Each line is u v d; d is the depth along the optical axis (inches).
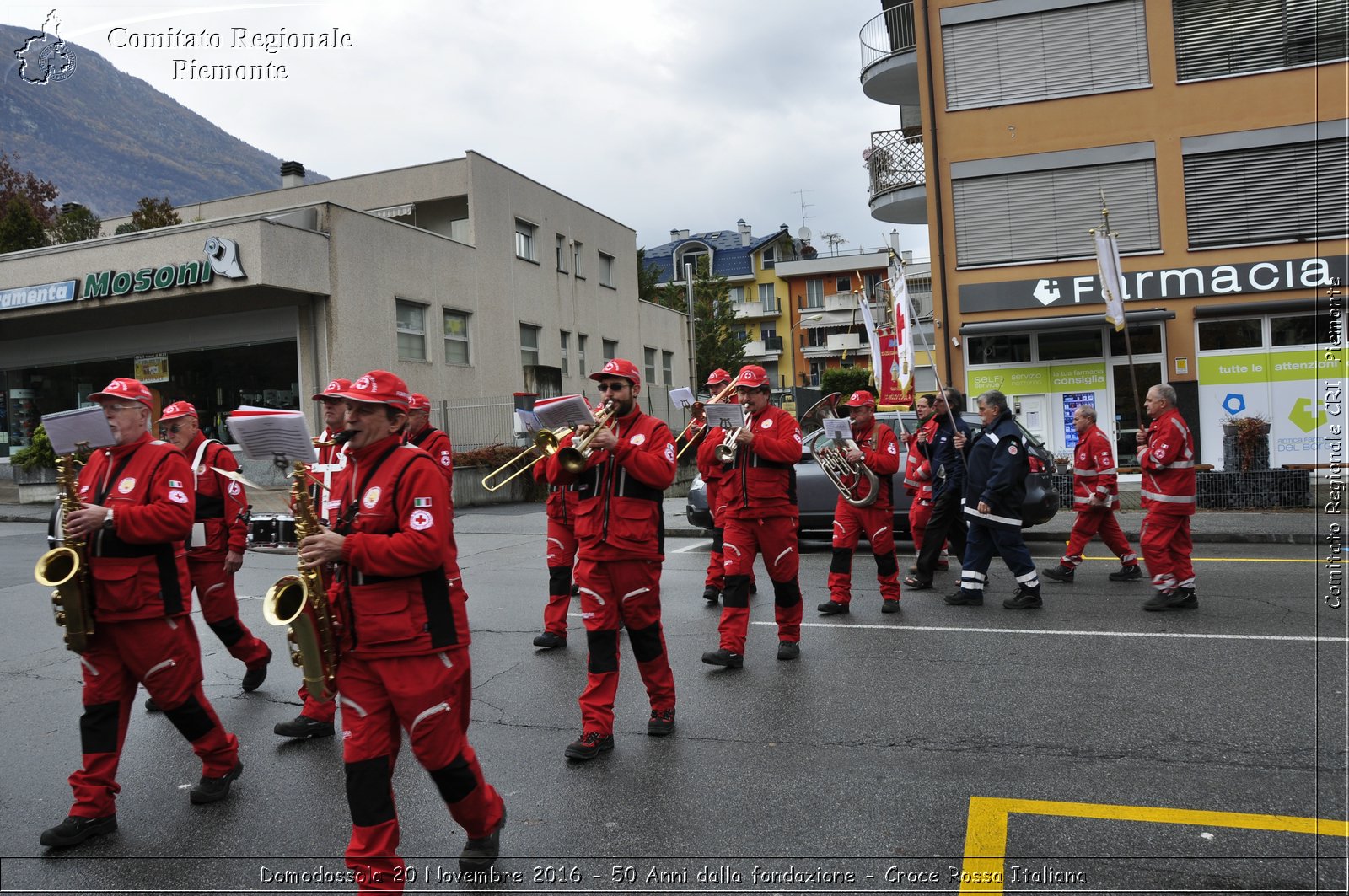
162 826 159.5
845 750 182.1
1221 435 692.1
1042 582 356.8
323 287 765.9
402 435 138.8
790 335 2370.8
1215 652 242.8
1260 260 684.1
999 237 730.8
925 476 357.7
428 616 127.6
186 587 169.6
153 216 1005.2
